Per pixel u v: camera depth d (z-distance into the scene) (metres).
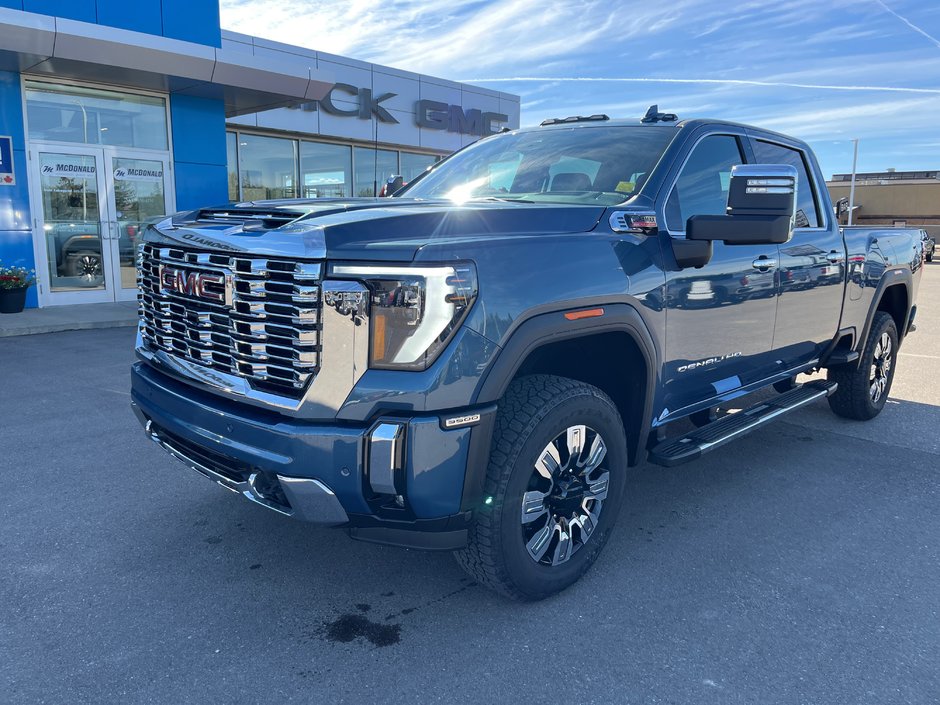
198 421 2.82
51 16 10.01
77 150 11.75
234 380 2.75
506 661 2.62
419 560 3.38
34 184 11.33
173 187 12.94
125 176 12.38
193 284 2.86
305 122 17.30
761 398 6.59
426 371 2.42
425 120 19.62
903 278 5.73
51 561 3.29
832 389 5.04
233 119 16.14
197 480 4.30
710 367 3.72
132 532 3.61
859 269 5.06
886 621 2.91
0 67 10.64
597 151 3.78
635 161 3.61
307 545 3.50
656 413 3.43
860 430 5.61
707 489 4.34
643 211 3.25
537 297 2.66
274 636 2.75
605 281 2.93
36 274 11.46
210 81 11.69
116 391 6.34
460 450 2.50
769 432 5.53
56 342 8.81
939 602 3.06
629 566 3.35
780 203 3.00
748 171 3.04
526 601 2.98
